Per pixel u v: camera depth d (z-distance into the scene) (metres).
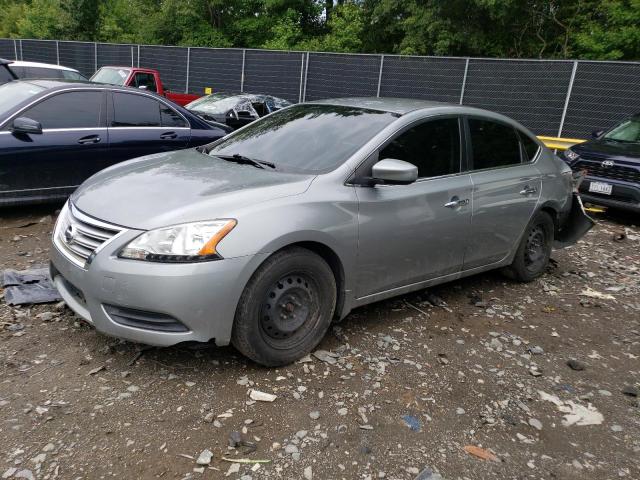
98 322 3.06
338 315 3.69
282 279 3.27
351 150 3.76
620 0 17.27
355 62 15.27
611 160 8.37
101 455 2.52
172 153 4.38
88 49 21.94
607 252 6.79
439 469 2.62
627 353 4.04
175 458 2.54
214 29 25.59
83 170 6.33
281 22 23.98
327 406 3.02
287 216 3.20
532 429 3.01
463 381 3.43
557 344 4.09
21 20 31.34
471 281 5.30
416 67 14.24
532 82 12.69
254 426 2.80
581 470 2.71
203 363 3.34
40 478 2.36
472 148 4.50
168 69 19.75
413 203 3.89
